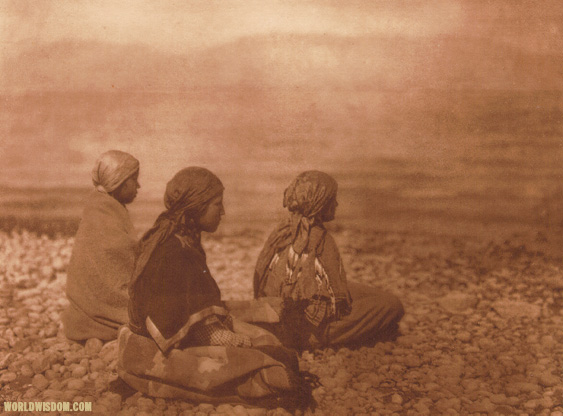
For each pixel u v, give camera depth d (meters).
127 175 3.90
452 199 7.68
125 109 10.72
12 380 3.56
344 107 11.48
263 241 6.43
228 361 3.14
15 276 5.35
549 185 8.15
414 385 3.51
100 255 3.84
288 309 3.64
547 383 3.54
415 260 5.83
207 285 3.15
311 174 3.62
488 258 5.84
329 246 3.62
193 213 3.18
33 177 8.62
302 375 3.54
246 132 10.63
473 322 4.44
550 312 4.62
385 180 8.59
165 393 3.23
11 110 10.56
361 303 3.85
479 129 10.08
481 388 3.49
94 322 3.89
